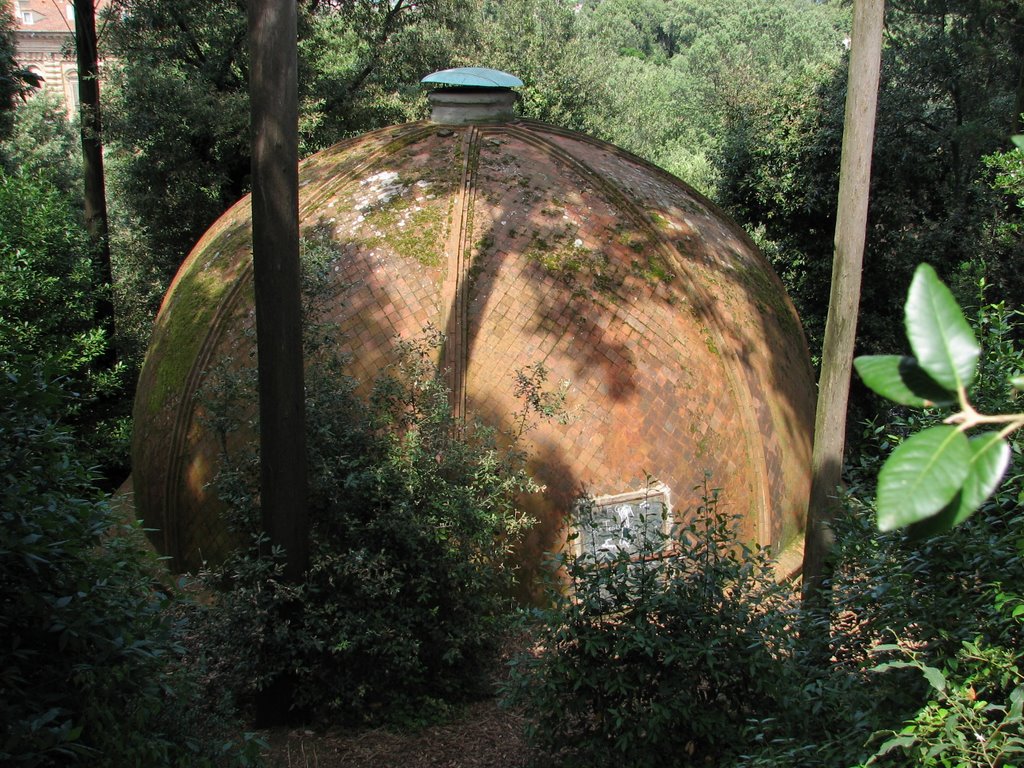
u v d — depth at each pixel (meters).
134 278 24.53
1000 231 17.41
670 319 10.53
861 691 5.58
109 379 16.33
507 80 12.66
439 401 8.98
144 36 21.42
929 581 5.51
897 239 19.55
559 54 31.23
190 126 20.55
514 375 9.95
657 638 6.77
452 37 26.75
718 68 29.97
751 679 6.80
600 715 7.20
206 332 11.10
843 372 8.97
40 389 5.28
